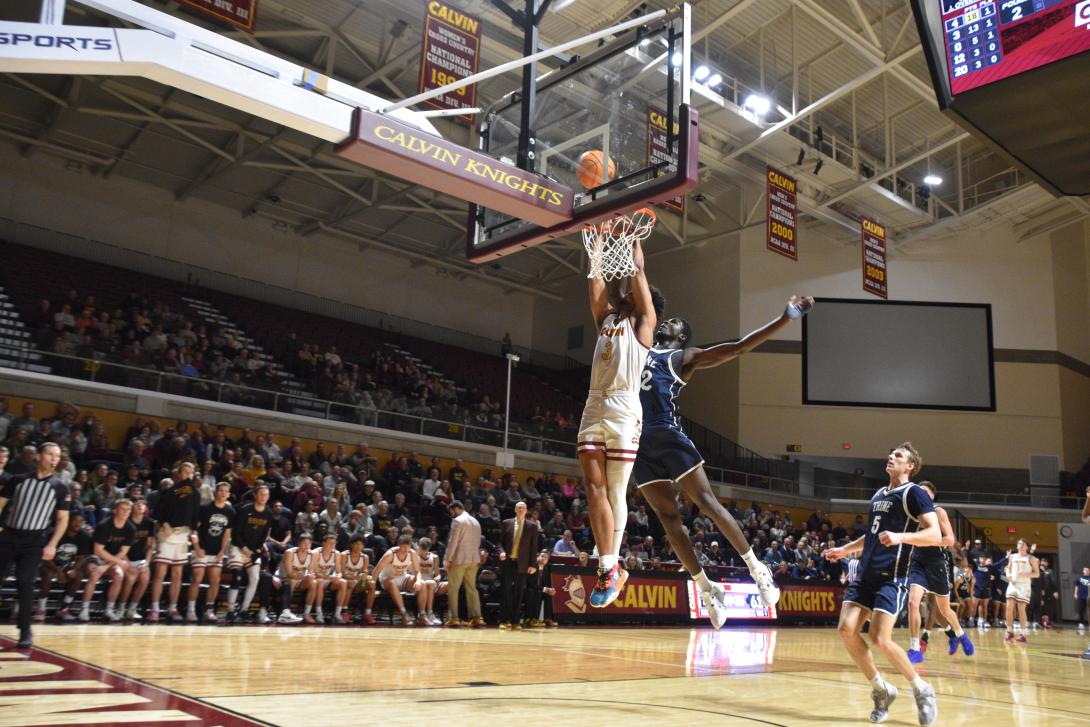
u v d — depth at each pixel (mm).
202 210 24359
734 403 25797
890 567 4684
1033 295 26422
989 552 23062
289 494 12961
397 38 18812
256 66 4270
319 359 20734
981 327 26031
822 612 16828
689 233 27125
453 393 23453
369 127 4293
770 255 26156
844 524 25047
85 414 14156
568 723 3812
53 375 14023
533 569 11531
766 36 20609
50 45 3803
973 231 26234
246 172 23250
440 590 11953
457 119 13539
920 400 25547
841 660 8602
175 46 3986
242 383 16625
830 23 17812
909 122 24156
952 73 5633
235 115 20453
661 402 4340
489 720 3801
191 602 9633
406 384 22000
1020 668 8742
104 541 9000
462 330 29516
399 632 9703
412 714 3895
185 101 19781
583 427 3928
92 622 8875
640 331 4020
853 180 23000
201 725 3391
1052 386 25938
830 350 25750
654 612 13898
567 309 30438
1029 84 5281
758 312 25844
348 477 14430
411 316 28281
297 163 21891
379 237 27141
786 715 4543
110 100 19891
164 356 15953
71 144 21500
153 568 9461
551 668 6441
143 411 14711
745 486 23359
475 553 11602
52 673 4852
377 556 11914
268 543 10758
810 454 25484
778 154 22016
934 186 26922
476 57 13977
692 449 4281
